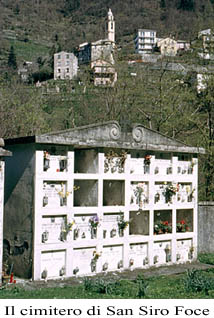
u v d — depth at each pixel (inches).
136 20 5649.6
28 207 665.6
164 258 822.5
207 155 1164.5
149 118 1407.5
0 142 596.7
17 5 6722.4
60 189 686.5
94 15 6378.0
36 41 5674.2
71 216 689.6
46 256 663.1
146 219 804.0
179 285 642.2
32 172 662.5
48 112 1738.4
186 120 1337.4
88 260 711.1
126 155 762.8
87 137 708.7
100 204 726.5
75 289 598.2
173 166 839.7
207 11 5393.7
